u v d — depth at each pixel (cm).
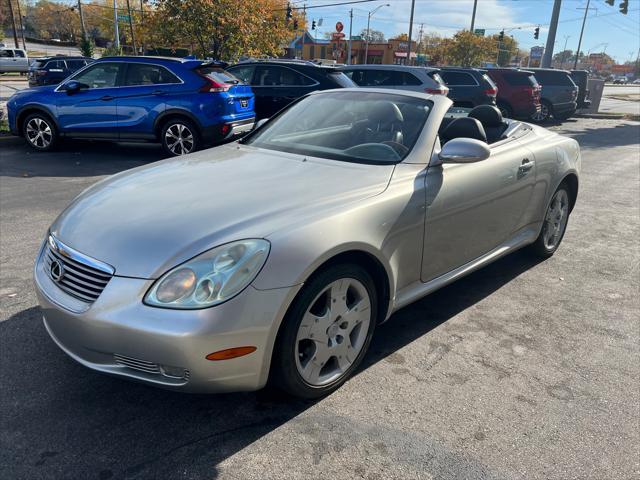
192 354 216
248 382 234
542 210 442
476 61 5288
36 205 602
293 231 239
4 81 3231
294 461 231
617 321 371
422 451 239
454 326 357
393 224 284
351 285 269
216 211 251
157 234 237
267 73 1055
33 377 284
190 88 877
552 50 2200
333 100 391
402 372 300
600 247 526
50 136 936
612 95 4584
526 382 295
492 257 386
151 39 2131
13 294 376
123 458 229
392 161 317
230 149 366
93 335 228
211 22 1766
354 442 243
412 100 364
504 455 238
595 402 278
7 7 8188
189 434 246
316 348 259
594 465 234
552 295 411
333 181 289
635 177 882
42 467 223
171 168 324
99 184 314
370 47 6094
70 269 246
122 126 905
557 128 1689
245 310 223
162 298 219
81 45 4234
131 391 275
